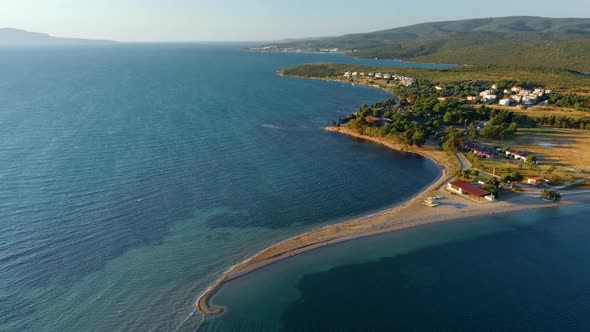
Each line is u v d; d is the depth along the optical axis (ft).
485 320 215.72
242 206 331.77
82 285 226.79
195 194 349.20
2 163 396.78
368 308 221.87
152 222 297.74
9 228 277.85
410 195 369.50
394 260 266.98
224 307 216.95
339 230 300.40
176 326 202.28
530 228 312.91
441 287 241.55
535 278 251.80
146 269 244.01
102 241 269.44
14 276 230.48
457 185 373.61
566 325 212.84
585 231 309.01
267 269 251.39
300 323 208.74
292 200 348.18
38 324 199.21
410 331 206.49
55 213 301.63
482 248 284.20
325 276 247.91
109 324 201.36
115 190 346.33
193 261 255.09
